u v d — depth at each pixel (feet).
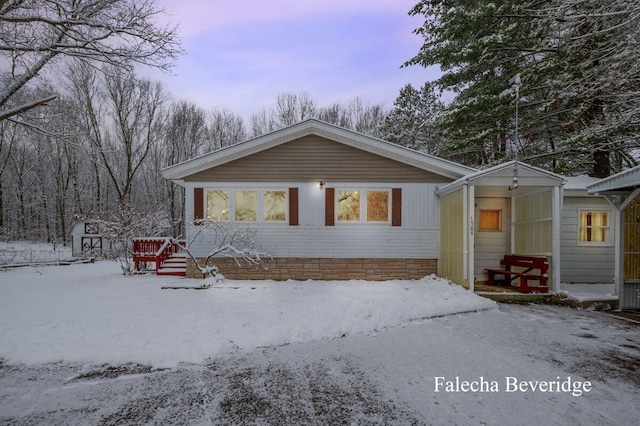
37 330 17.38
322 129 33.76
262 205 34.35
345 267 33.91
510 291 28.09
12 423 9.85
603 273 33.76
